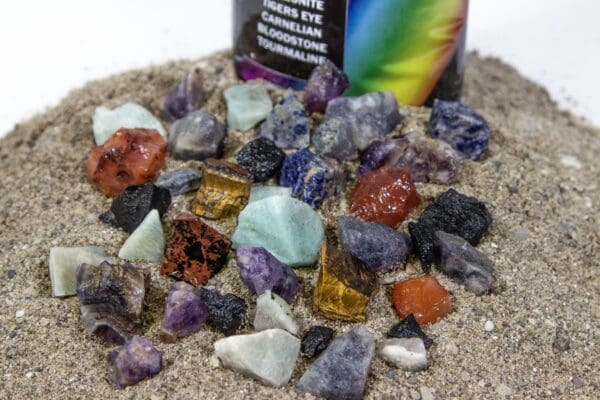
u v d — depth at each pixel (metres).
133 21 0.53
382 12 0.40
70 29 0.53
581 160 0.45
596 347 0.36
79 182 0.40
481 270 0.36
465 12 0.41
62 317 0.36
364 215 0.38
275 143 0.39
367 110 0.40
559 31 0.55
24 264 0.38
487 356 0.35
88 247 0.37
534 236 0.39
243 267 0.35
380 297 0.36
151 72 0.46
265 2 0.41
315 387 0.33
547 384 0.35
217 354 0.34
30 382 0.34
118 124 0.41
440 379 0.34
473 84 0.51
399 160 0.39
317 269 0.37
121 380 0.34
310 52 0.41
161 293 0.36
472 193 0.39
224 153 0.40
